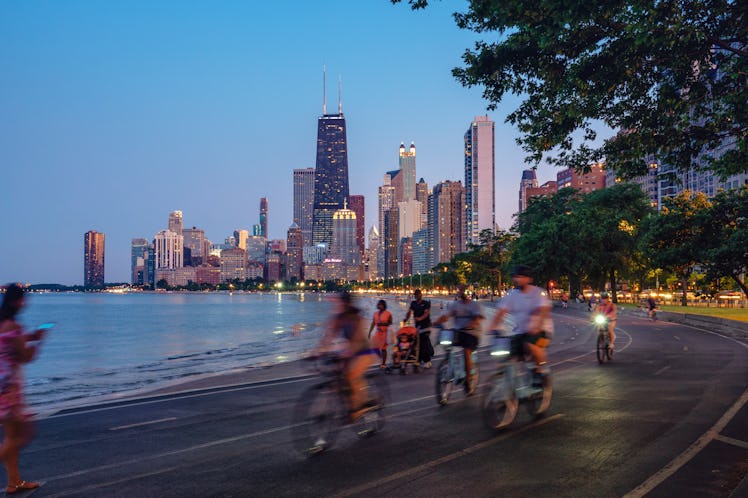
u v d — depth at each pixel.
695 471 6.48
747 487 5.71
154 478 6.45
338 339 8.04
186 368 21.61
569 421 8.99
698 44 8.74
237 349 31.84
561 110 9.70
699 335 28.88
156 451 7.61
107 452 7.59
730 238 39.22
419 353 15.31
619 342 24.72
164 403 11.35
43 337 6.30
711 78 9.66
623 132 10.48
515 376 8.80
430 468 6.64
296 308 150.00
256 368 17.94
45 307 194.75
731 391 11.85
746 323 30.80
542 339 8.91
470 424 8.86
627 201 77.25
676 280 91.62
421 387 12.60
